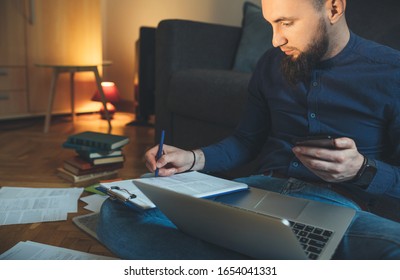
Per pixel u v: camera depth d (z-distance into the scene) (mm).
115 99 3371
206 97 1955
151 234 917
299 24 950
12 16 3098
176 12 3516
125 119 3473
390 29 1570
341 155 827
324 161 844
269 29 2311
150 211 994
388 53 997
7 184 1834
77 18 3383
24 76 3215
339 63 1027
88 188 1738
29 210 1486
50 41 3287
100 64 3279
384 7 1738
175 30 2203
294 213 873
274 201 939
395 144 992
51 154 2373
